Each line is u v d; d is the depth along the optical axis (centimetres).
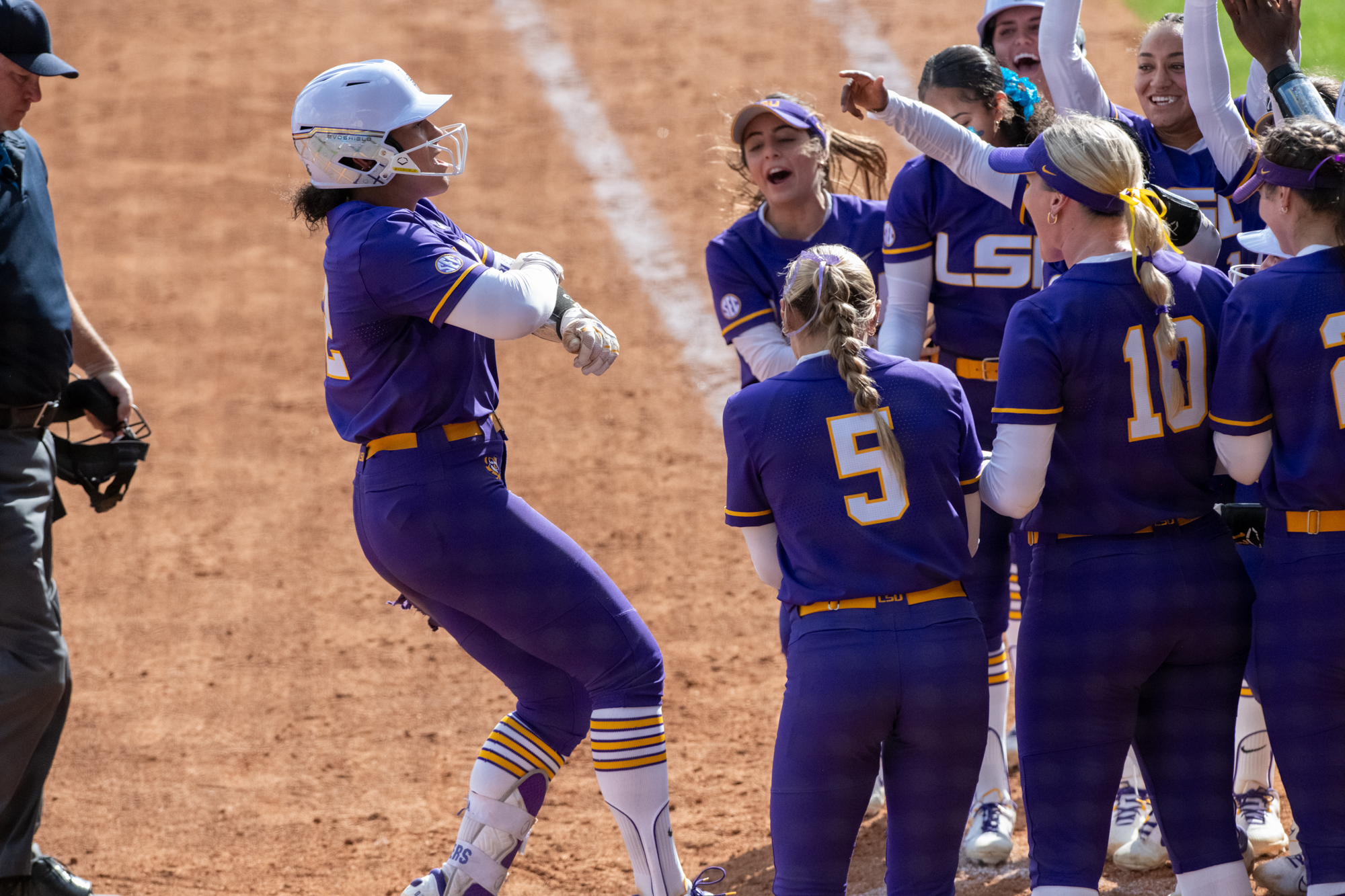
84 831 1716
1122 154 1099
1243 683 1390
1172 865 1166
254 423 3022
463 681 2114
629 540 2522
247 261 3631
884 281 1638
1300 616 1096
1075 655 1125
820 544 1107
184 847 1666
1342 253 1076
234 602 2395
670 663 2102
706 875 1322
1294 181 1095
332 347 1205
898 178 1511
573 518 2605
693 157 3900
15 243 1363
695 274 3425
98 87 4403
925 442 1103
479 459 1212
